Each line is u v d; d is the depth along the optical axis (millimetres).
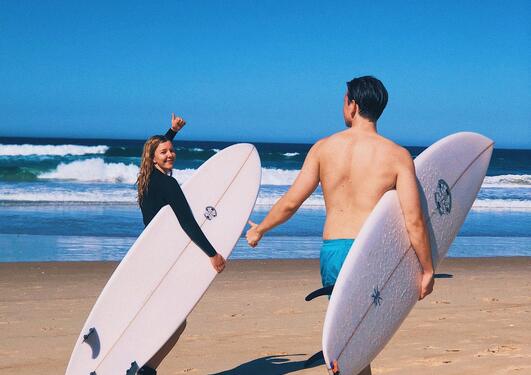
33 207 20312
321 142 3404
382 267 3143
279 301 7637
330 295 3250
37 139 75688
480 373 4391
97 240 13977
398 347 5168
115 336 3938
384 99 3346
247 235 3471
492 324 6086
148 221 4203
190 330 6043
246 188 4582
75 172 29875
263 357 5062
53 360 4977
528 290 8500
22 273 9805
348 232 3221
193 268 4141
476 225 19031
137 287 4027
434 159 3568
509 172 43844
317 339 5676
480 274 10375
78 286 8836
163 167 4164
